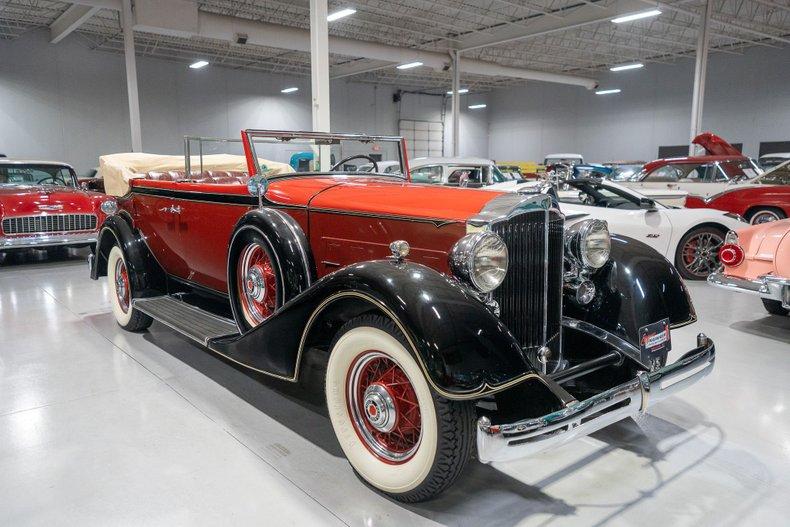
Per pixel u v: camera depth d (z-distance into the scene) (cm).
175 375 320
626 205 619
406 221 226
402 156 366
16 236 654
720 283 396
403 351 181
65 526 186
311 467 222
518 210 207
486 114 2825
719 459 230
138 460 227
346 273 193
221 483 210
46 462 226
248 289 283
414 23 1527
